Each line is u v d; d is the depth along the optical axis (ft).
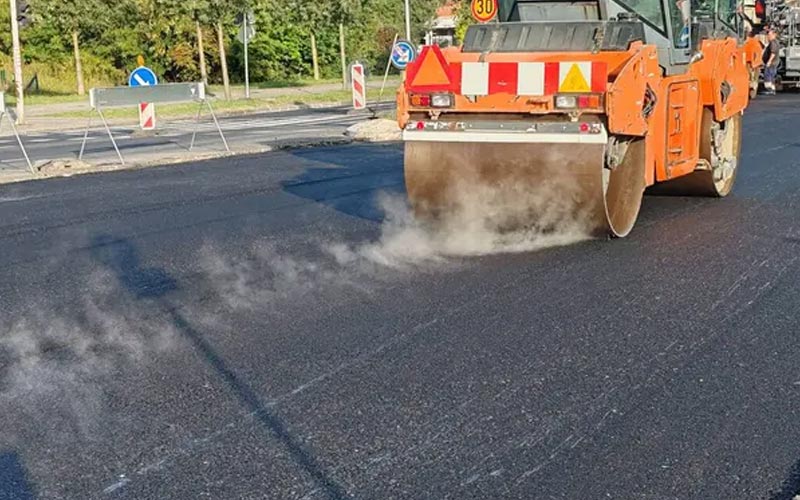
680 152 30.66
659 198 34.83
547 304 21.45
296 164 47.78
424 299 22.09
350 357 18.21
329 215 33.17
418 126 27.43
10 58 133.49
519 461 13.76
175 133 69.97
